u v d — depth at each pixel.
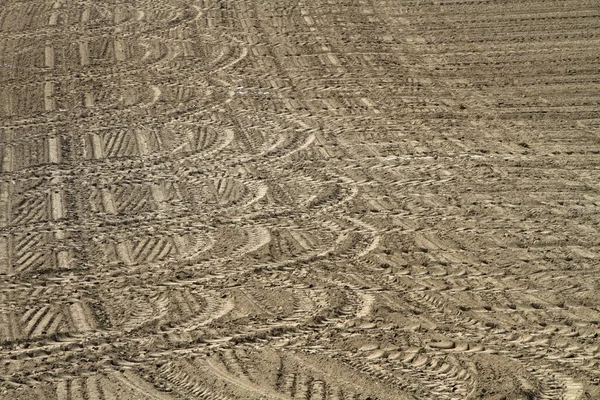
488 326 13.55
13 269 15.02
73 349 12.88
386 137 20.39
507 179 18.47
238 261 15.30
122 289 14.44
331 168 18.89
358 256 15.51
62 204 17.27
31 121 21.08
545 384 12.16
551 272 15.11
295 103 22.16
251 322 13.55
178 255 15.48
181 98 22.36
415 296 14.33
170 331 13.32
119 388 11.98
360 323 13.55
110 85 23.05
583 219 16.91
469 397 11.81
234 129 20.72
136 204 17.27
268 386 11.98
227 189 17.91
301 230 16.39
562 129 20.86
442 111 21.80
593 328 13.55
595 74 23.77
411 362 12.61
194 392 11.88
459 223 16.70
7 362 12.57
